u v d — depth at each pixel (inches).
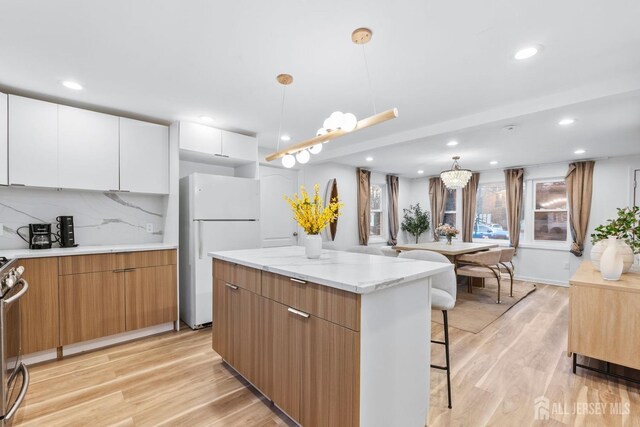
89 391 81.4
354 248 116.5
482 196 259.9
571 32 68.2
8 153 95.8
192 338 117.8
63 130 105.9
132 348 108.3
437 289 81.3
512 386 84.3
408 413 63.3
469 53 77.7
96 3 59.8
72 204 120.0
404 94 103.0
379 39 72.1
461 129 126.7
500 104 111.7
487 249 205.8
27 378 73.7
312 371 60.2
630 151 180.9
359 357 52.0
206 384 85.1
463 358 101.6
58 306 99.0
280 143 170.6
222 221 132.8
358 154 193.2
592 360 99.7
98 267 106.8
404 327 61.8
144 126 124.6
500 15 63.1
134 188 121.6
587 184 203.2
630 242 98.1
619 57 78.3
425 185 295.9
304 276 61.0
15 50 76.6
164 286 122.3
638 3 58.5
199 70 87.6
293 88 99.2
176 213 128.2
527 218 234.1
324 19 65.0
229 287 88.8
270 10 62.1
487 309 156.3
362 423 52.9
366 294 53.0
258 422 69.6
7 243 107.0
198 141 132.8
